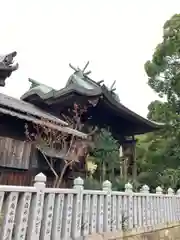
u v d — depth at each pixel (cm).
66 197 469
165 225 788
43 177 424
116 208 594
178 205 946
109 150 1182
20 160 809
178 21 1834
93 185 985
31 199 407
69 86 1035
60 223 442
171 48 1809
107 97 1073
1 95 1010
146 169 1780
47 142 868
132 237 603
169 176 1520
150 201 754
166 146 1747
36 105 1213
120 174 1414
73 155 940
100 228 527
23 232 378
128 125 1380
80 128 1070
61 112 1156
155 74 1917
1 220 357
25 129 850
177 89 1788
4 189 361
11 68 904
